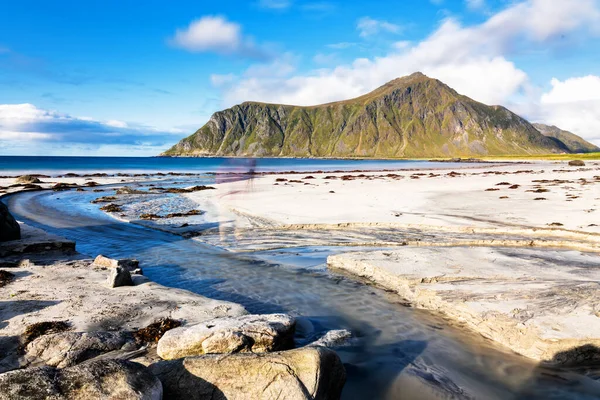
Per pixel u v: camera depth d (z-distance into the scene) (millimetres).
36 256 14516
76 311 8836
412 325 9258
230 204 27469
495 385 6906
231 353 6078
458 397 6559
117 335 7598
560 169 75188
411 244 16344
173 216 24344
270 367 5633
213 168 102500
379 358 7777
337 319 9602
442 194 32312
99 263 13109
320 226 20000
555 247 15375
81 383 4742
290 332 7492
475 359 7746
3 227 15266
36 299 9516
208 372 5699
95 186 49156
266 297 11047
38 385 4574
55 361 6703
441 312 9805
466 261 12945
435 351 8062
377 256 13641
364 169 97500
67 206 29703
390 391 6703
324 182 48250
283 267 13875
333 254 15336
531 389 6801
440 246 15867
